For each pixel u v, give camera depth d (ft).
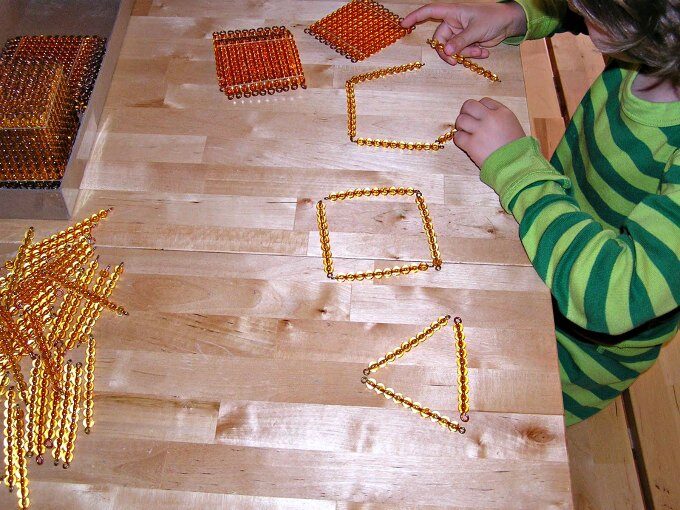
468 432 1.51
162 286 1.71
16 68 1.86
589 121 2.07
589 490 2.77
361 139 1.93
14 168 1.84
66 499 1.46
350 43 2.12
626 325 1.61
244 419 1.53
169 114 2.00
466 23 2.12
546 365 1.59
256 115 1.99
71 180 1.80
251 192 1.86
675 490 2.72
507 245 1.75
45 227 1.81
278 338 1.63
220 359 1.61
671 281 1.57
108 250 1.77
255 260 1.75
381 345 1.62
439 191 1.85
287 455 1.49
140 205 1.84
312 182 1.87
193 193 1.86
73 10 2.24
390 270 1.72
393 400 1.55
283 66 2.06
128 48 2.14
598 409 2.52
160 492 1.46
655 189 1.93
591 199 2.12
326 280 1.71
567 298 1.65
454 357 1.60
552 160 2.33
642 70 1.71
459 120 1.90
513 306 1.67
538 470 1.46
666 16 1.36
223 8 2.22
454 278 1.71
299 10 2.21
